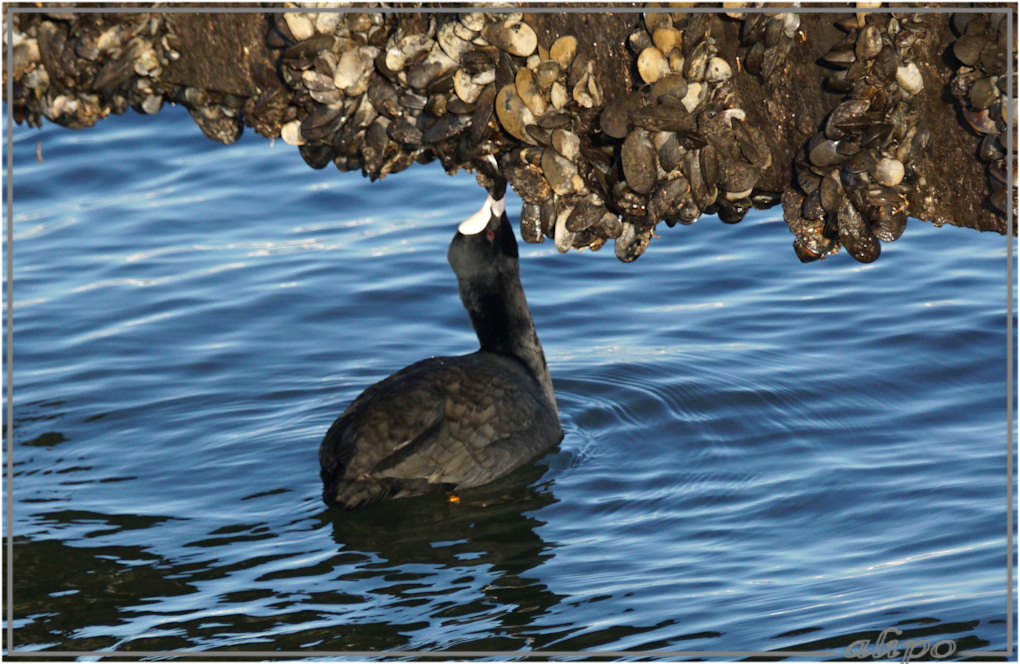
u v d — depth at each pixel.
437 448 12.72
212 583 11.05
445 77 8.23
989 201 7.19
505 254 14.35
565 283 18.06
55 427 14.39
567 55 8.03
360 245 19.28
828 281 17.64
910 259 18.11
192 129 24.02
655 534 11.78
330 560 11.46
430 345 16.44
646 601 10.49
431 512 12.46
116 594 10.86
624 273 18.31
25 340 16.55
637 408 14.69
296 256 18.95
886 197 7.34
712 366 15.47
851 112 7.15
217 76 8.91
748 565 11.07
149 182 21.80
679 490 12.67
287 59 8.34
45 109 9.35
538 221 8.61
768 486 12.59
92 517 12.38
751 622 10.05
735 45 7.67
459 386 13.36
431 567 11.30
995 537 11.21
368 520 12.27
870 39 7.10
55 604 10.72
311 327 16.91
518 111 8.07
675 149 7.80
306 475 13.28
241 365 15.94
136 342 16.52
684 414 14.41
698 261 18.61
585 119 8.09
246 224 20.17
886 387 14.62
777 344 15.94
